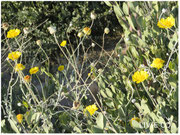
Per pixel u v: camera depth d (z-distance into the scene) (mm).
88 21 3350
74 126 1516
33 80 2531
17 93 2186
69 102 2115
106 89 1704
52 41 3068
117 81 1994
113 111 1693
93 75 1885
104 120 1298
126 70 1842
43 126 1521
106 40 3711
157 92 1695
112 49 3465
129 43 1759
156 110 1490
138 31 1770
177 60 1607
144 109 1402
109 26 3734
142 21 1701
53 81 2207
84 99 2045
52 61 3137
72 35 3361
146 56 1809
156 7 1818
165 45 1931
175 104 1458
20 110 2035
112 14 3609
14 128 1422
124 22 1789
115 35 3848
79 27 3242
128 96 1708
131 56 1854
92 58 3230
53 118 1854
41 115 1551
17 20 3168
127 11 1710
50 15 3191
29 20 3074
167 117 1487
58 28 3158
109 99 1732
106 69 2768
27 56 2986
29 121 1519
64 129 1647
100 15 3477
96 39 3602
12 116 1533
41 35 3074
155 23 1854
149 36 1872
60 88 1762
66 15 3207
